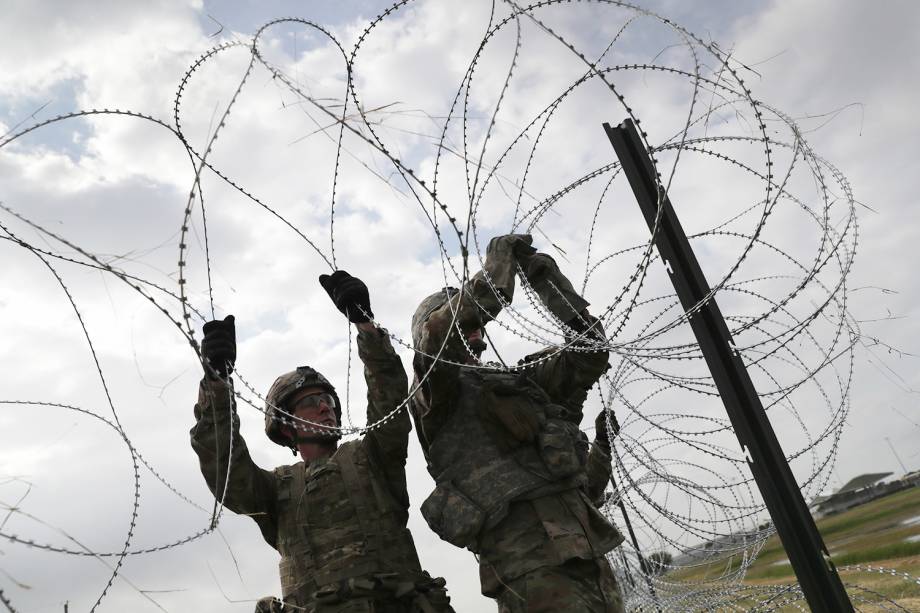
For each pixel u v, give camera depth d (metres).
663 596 3.72
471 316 3.25
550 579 2.95
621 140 3.20
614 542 3.20
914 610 3.92
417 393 3.44
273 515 3.32
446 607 3.09
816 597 2.63
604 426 3.88
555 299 3.64
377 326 3.17
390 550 3.18
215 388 3.07
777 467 2.75
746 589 3.41
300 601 3.05
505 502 3.10
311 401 3.56
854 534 9.50
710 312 2.91
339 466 3.38
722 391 2.84
